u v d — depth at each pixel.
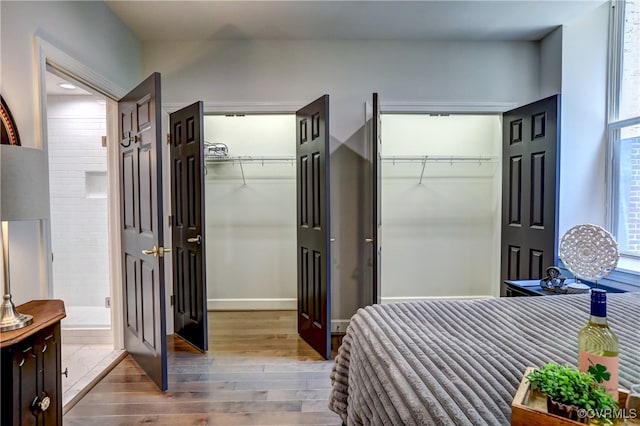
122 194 2.72
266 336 3.18
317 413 2.00
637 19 2.65
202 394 2.20
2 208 1.26
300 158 3.10
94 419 1.94
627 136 2.73
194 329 2.95
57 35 2.02
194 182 2.88
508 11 2.64
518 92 3.16
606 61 2.85
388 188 4.01
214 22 2.77
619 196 2.78
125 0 2.45
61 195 3.56
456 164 4.00
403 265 4.05
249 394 2.20
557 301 1.69
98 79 2.40
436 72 3.15
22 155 1.30
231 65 3.10
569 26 2.85
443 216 4.03
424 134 3.99
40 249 1.85
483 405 0.86
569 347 1.16
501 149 3.29
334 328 3.21
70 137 3.56
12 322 1.33
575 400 0.70
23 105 1.76
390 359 1.13
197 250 2.87
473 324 1.39
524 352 1.12
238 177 4.01
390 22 2.80
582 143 2.87
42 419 1.39
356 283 3.21
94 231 3.59
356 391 1.25
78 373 2.42
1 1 1.63
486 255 4.05
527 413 0.73
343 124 3.15
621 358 1.08
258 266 4.04
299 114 3.08
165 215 3.21
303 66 3.12
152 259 2.24
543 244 2.75
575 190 2.88
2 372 1.22
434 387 0.94
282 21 2.77
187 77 3.10
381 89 3.14
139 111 2.36
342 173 3.17
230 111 3.12
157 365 2.25
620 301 1.67
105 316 3.23
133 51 2.94
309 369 2.53
